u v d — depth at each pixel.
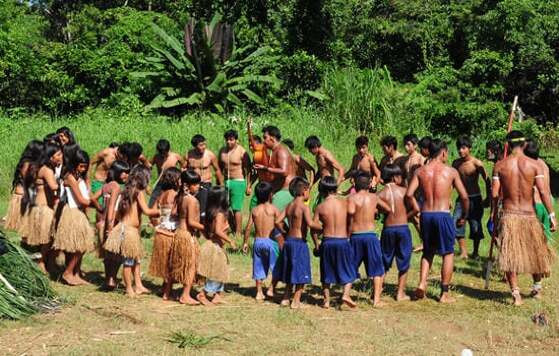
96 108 21.50
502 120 21.83
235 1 26.89
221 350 6.31
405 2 26.39
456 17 25.02
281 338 6.71
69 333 6.59
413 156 10.45
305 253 7.81
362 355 6.32
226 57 22.05
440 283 9.09
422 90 22.56
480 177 16.62
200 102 21.17
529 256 8.03
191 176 7.77
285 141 11.01
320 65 23.33
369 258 7.96
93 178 10.79
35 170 8.23
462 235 10.74
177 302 7.88
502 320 7.52
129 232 7.85
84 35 25.17
